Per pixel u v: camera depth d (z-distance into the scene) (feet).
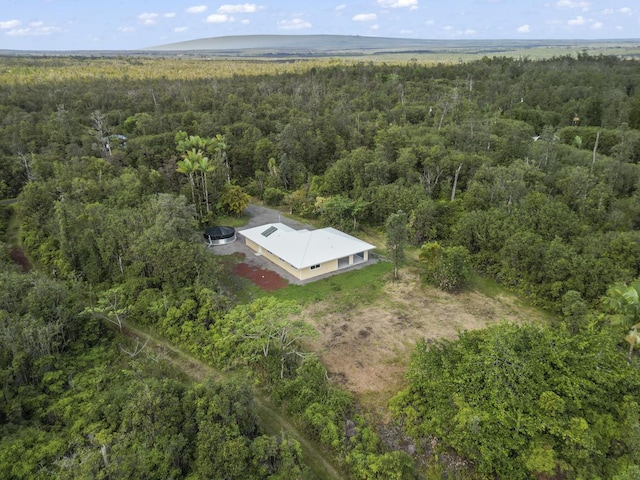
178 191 166.61
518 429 60.59
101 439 58.08
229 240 149.48
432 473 62.59
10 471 55.62
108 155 188.03
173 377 81.71
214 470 54.95
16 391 71.46
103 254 111.75
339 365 85.46
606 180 165.37
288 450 59.11
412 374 73.92
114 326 97.30
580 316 88.07
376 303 108.37
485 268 122.21
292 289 115.85
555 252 105.29
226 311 93.56
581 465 57.93
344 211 155.33
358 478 61.82
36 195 139.23
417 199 149.89
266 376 80.28
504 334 71.56
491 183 156.46
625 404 63.10
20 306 85.05
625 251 102.27
